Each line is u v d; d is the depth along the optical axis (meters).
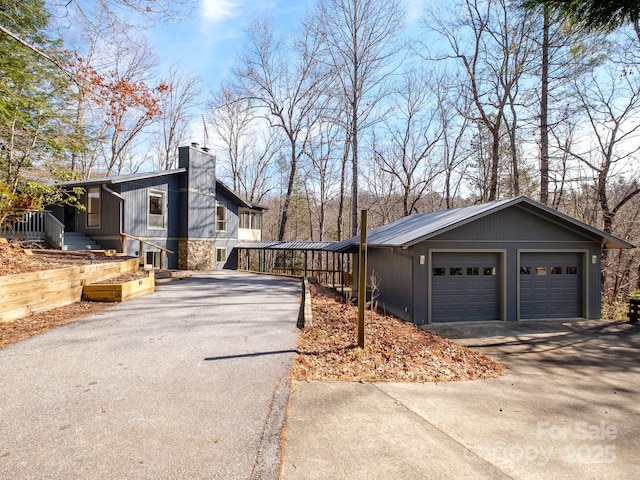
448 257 11.10
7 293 6.08
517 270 11.31
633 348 8.52
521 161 23.30
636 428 4.15
